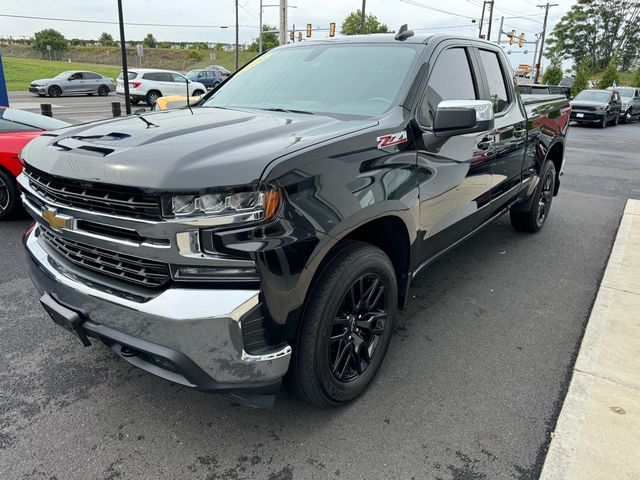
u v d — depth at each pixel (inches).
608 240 213.8
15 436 92.5
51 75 1621.6
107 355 119.4
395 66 119.5
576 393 105.0
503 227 230.8
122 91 918.4
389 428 96.0
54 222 86.8
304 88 124.5
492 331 134.1
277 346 80.0
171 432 94.3
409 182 103.1
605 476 83.6
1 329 129.6
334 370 94.7
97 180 76.7
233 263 73.3
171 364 76.3
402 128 103.5
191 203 71.6
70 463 86.4
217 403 102.7
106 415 98.7
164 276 76.9
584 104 839.7
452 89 128.6
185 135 88.1
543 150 193.0
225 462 87.4
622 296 152.9
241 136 86.9
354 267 89.8
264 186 72.6
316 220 79.9
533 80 2144.4
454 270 175.8
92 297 82.4
